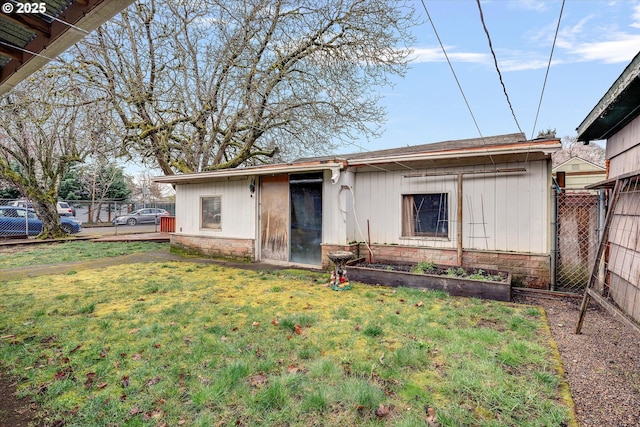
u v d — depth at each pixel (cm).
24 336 356
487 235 611
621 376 268
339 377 268
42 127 1262
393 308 450
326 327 379
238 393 247
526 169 577
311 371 277
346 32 1109
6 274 700
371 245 735
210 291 549
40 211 1386
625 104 379
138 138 1124
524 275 575
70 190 2845
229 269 756
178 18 1130
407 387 254
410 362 291
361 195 749
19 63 310
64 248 1130
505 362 292
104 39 1047
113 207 2920
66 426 213
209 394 245
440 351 314
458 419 216
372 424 213
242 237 888
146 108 1153
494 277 533
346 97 1144
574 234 554
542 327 375
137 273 707
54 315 424
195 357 304
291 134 1272
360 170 747
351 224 747
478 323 391
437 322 394
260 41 1154
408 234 699
